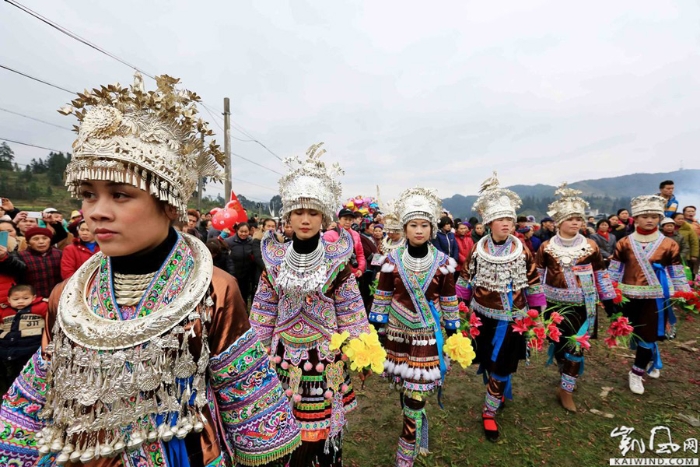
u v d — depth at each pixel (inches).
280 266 72.8
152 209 32.7
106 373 29.2
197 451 33.2
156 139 32.1
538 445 111.4
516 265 110.7
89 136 30.0
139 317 32.6
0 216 194.2
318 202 66.3
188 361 31.3
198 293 33.2
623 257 149.6
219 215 265.7
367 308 217.3
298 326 71.4
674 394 142.8
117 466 30.3
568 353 128.2
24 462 32.8
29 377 33.9
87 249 155.2
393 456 104.9
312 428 68.2
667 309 144.0
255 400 36.9
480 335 119.1
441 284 94.5
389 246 213.6
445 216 255.4
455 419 124.7
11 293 123.0
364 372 81.0
